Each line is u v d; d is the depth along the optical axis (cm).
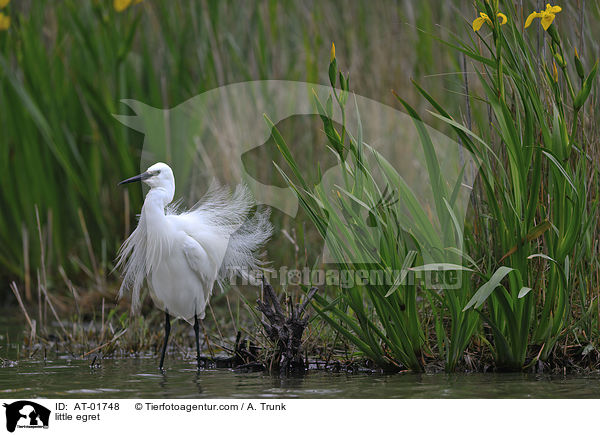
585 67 1012
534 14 796
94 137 1603
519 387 773
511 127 831
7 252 1633
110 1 1625
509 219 842
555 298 893
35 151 1591
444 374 867
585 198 848
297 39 1822
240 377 877
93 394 769
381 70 1680
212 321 1317
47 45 1709
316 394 757
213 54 1652
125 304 1427
